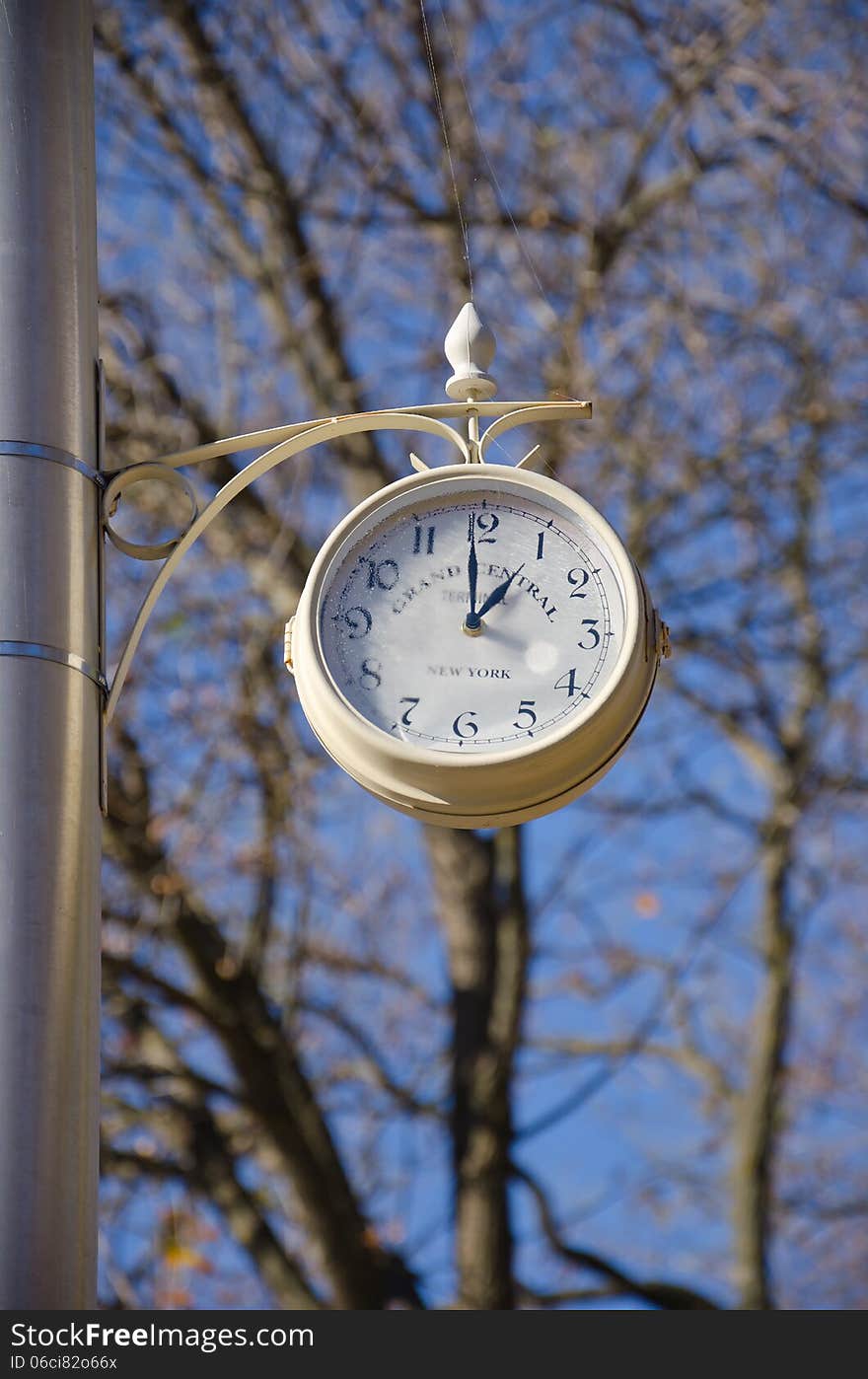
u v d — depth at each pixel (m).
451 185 11.98
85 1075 3.28
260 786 10.51
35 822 3.35
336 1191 10.19
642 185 12.20
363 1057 10.99
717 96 12.31
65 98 3.91
